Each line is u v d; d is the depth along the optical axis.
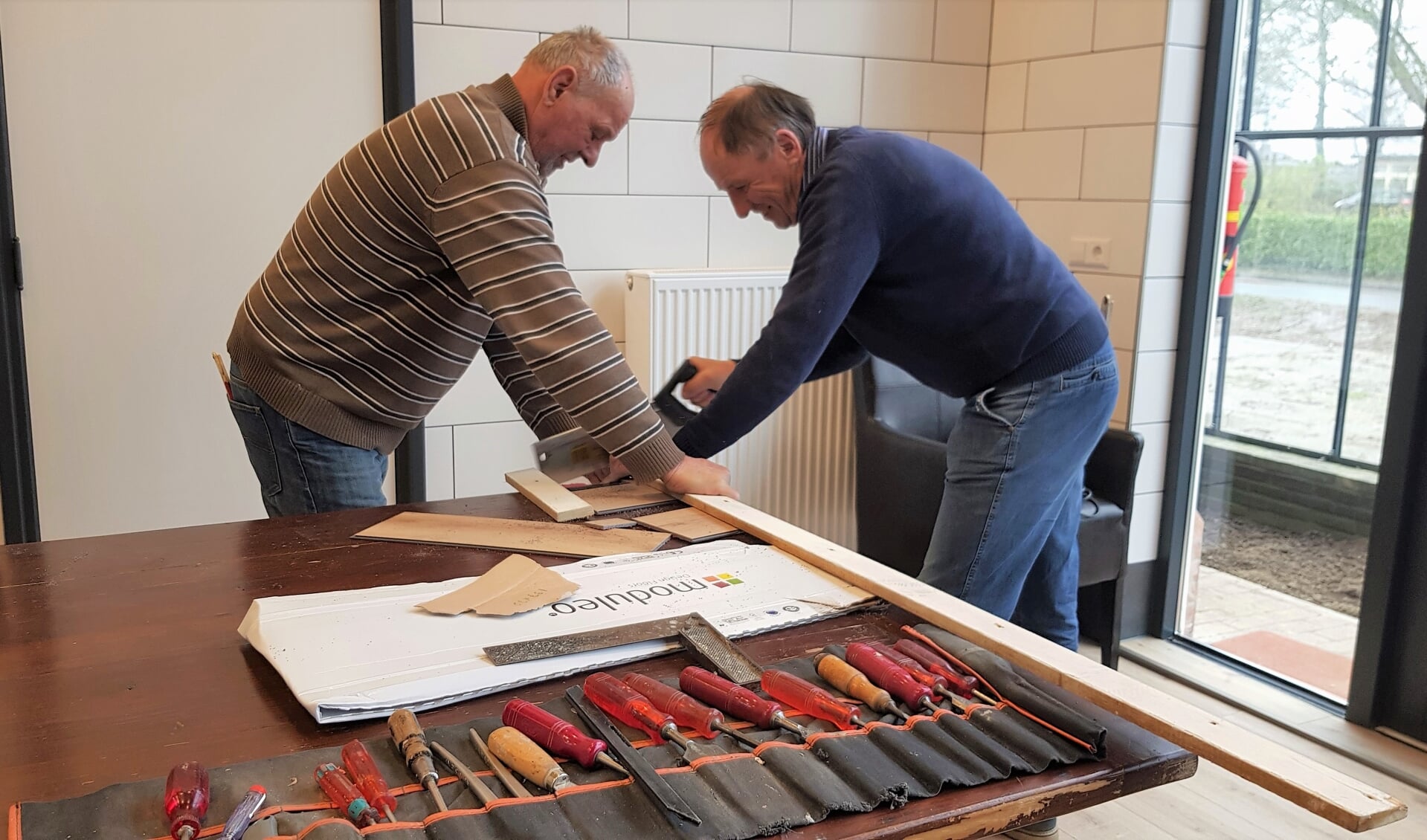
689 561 1.31
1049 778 0.87
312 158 2.43
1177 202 2.81
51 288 2.23
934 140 3.20
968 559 1.88
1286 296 2.70
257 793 0.79
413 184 1.56
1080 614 3.05
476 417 2.70
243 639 1.09
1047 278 1.82
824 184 1.69
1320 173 2.59
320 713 0.91
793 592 1.22
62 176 2.21
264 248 2.42
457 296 1.71
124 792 0.79
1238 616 2.89
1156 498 2.99
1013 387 1.85
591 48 1.65
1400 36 2.39
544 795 0.81
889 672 0.98
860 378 2.80
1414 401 2.31
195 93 2.29
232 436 2.48
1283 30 2.65
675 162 2.82
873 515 2.78
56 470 2.31
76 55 2.17
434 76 2.48
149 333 2.35
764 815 0.79
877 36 3.02
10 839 0.74
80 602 1.18
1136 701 0.95
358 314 1.68
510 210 1.49
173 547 1.36
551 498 1.55
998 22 3.18
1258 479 2.81
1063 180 3.01
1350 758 2.39
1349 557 2.60
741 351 2.88
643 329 2.75
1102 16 2.84
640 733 0.92
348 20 2.40
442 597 1.15
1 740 0.88
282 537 1.40
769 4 2.85
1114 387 1.92
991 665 1.01
